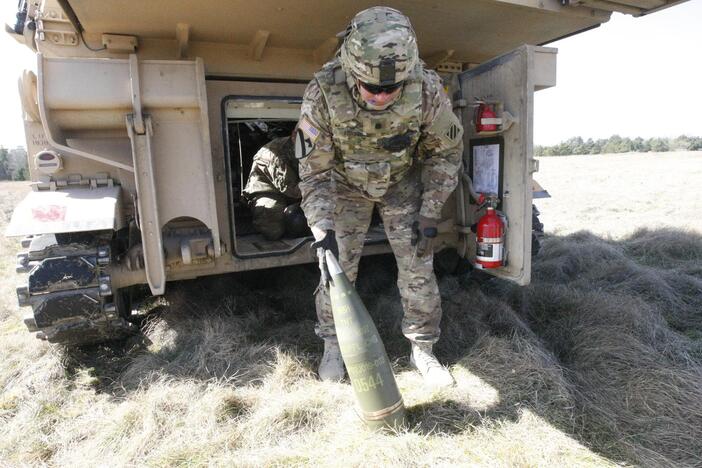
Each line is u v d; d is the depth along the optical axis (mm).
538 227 3725
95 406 2420
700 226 6051
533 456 1930
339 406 2322
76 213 2426
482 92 2928
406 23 1948
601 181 14906
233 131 4867
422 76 2207
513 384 2387
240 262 3068
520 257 2740
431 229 2396
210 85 2979
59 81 2436
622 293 3541
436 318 2590
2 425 2293
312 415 2266
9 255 6098
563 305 3367
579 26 3100
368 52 1867
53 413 2377
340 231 2582
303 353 2807
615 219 7285
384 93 1984
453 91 3170
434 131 2330
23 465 1982
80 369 2789
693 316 3402
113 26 2656
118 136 2703
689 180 13977
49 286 2428
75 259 2465
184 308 3527
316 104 2209
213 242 2791
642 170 19234
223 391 2414
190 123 2684
